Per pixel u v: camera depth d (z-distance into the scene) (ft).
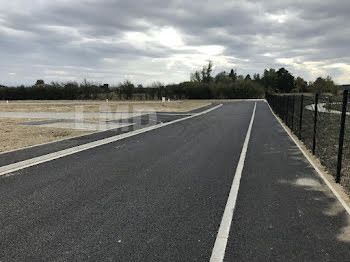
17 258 10.82
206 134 42.68
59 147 31.78
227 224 13.66
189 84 222.48
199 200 16.72
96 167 23.98
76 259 10.74
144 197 17.19
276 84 318.04
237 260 10.71
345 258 10.84
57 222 13.84
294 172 22.68
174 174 22.02
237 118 69.05
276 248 11.55
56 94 201.05
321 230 13.08
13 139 37.29
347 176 21.57
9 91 199.52
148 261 10.61
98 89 205.87
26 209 15.40
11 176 21.44
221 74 272.92
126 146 33.19
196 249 11.44
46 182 20.01
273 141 36.91
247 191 18.30
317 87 216.13
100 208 15.53
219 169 23.49
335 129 37.14
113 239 12.22
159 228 13.23
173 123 57.31
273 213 14.96
